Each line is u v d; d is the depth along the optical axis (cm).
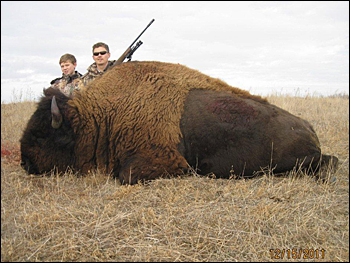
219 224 244
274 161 358
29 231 230
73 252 210
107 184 335
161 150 350
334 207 288
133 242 223
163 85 376
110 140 367
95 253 209
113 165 369
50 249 212
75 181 355
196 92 387
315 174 362
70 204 279
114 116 367
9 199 296
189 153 368
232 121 361
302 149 354
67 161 372
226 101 374
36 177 365
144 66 395
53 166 371
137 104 362
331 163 361
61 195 303
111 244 220
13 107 760
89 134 369
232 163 362
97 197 300
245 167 360
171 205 277
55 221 242
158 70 393
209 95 382
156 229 241
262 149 357
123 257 208
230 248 222
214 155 364
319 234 243
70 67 520
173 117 365
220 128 361
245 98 392
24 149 366
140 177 338
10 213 263
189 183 327
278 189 312
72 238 221
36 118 364
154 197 292
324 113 718
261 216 255
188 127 366
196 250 218
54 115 346
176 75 394
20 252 209
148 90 369
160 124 356
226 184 337
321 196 303
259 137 357
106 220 248
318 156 356
